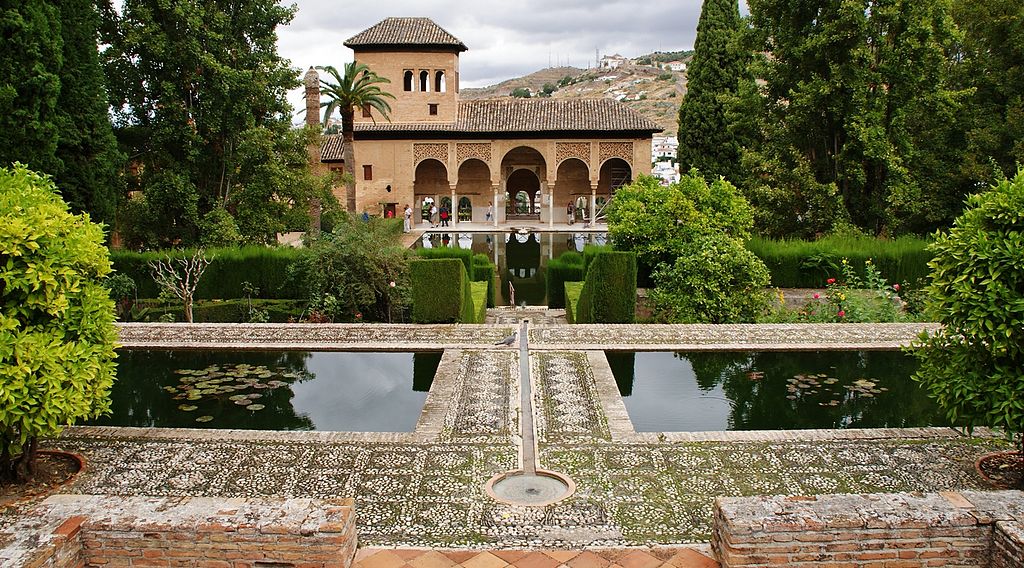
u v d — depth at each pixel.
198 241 17.42
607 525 4.99
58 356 5.47
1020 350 5.42
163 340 10.16
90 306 5.88
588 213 35.69
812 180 17.58
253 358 9.80
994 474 5.88
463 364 9.02
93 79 13.98
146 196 16.83
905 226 20.00
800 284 15.30
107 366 6.12
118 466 6.11
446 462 6.14
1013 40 17.64
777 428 7.48
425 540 4.77
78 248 5.77
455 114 32.47
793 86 18.77
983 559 3.92
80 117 13.72
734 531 3.86
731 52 23.69
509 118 32.62
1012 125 17.39
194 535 3.91
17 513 4.00
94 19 14.12
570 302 14.28
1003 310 5.38
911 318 12.11
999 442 6.50
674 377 9.12
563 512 5.20
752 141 21.23
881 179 17.95
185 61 16.86
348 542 4.08
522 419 7.15
